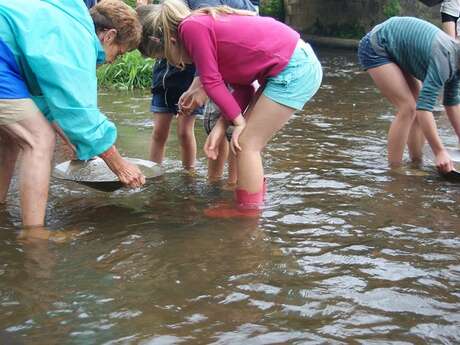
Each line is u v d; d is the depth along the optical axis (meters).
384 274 2.42
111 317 2.04
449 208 3.28
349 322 2.04
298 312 2.10
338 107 6.45
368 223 3.01
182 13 3.03
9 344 1.87
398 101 4.03
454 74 3.89
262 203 3.25
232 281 2.33
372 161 4.27
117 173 2.96
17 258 2.50
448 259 2.59
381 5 13.91
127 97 7.17
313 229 2.91
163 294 2.22
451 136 5.12
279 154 4.39
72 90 2.66
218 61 3.02
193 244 2.70
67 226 2.90
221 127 3.21
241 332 1.96
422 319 2.08
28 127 2.72
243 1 3.55
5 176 3.16
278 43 3.04
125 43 3.02
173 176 3.83
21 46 2.61
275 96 3.06
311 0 14.70
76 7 2.79
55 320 2.02
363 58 4.14
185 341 1.90
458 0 4.94
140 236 2.79
